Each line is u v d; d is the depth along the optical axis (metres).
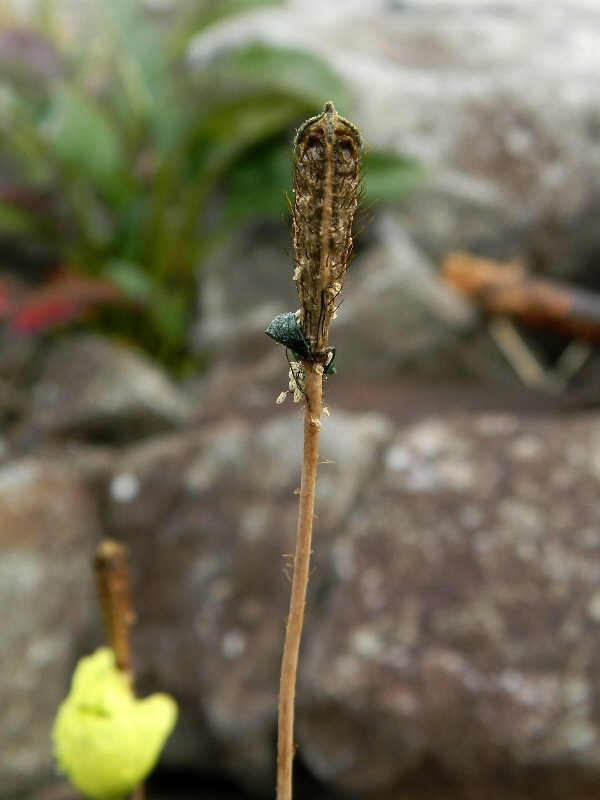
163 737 0.13
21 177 0.83
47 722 0.55
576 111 0.78
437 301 0.70
